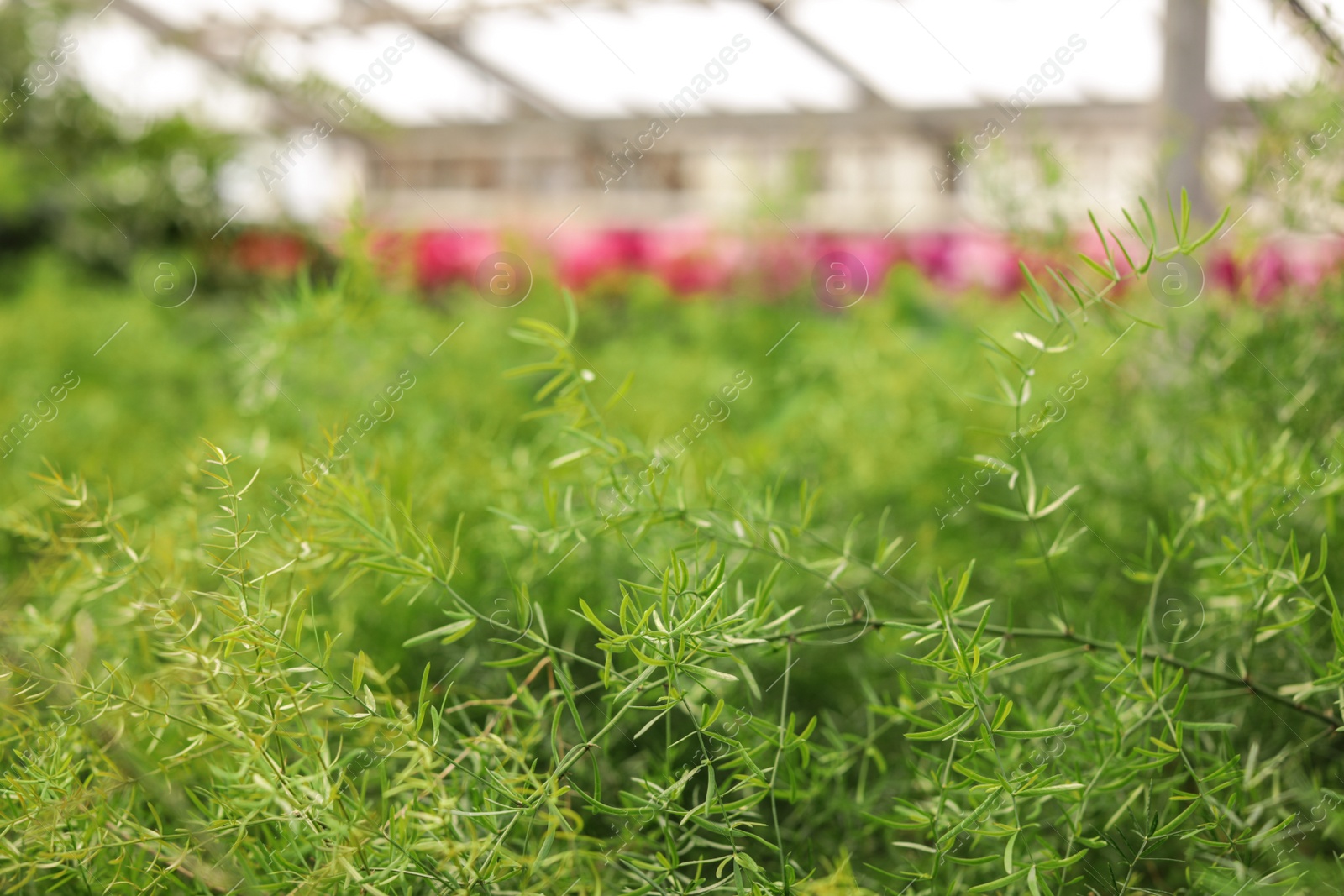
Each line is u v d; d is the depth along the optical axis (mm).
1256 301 1605
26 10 3705
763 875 785
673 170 7797
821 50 6535
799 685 1285
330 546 978
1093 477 1654
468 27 6773
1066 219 1873
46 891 836
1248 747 1090
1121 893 840
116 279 3699
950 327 2859
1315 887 860
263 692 792
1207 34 2395
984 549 1587
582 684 1210
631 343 3129
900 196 6992
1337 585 1203
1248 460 1050
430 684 1187
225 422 2012
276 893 802
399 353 1980
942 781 812
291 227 3275
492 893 778
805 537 1187
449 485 1444
